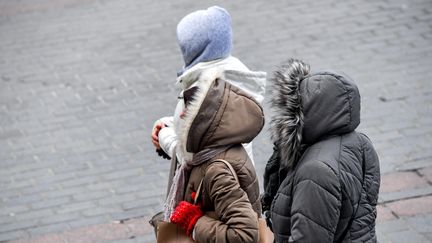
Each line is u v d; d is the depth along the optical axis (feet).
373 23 56.80
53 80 54.03
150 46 57.31
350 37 55.26
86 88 52.54
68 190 41.78
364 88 48.62
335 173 21.47
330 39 55.31
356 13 58.65
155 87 51.72
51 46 59.06
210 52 25.11
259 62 53.06
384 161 41.19
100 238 37.42
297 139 21.99
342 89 21.85
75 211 39.88
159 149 27.27
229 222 22.02
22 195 41.68
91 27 61.36
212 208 22.93
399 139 43.14
